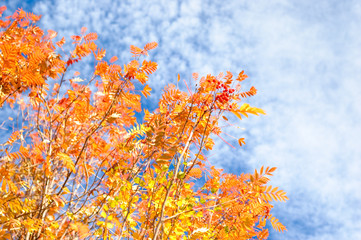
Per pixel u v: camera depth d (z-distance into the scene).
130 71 2.52
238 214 2.66
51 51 2.71
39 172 2.78
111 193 2.71
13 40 2.65
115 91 2.56
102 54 2.72
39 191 2.73
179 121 2.56
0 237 2.41
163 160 2.13
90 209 2.77
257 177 2.47
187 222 2.59
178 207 2.55
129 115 2.67
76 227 2.41
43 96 2.87
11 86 2.59
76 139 2.86
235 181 2.83
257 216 2.75
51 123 2.84
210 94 2.43
